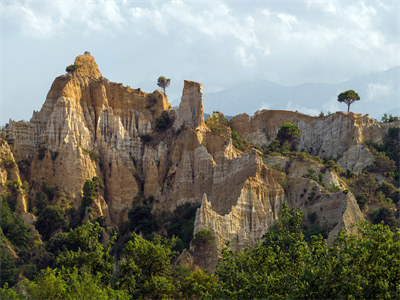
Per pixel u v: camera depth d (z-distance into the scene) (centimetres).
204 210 10925
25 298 7012
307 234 10875
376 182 13738
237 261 7419
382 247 6316
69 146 14750
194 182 13938
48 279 6950
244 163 12750
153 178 14938
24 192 14100
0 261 11144
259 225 11469
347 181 13938
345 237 6788
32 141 15362
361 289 5959
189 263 10175
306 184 12269
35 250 11962
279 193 12188
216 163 14050
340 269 6262
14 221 12775
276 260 6869
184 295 7588
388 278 6078
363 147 15225
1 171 13950
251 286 6344
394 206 13188
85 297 6781
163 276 8044
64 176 14512
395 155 15212
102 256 8562
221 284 6912
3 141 14562
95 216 13850
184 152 14375
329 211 11256
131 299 7275
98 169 15088
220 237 10819
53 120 15200
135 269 7644
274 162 14350
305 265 6762
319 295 6094
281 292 6469
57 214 13350
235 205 11631
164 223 13238
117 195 14762
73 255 8506
